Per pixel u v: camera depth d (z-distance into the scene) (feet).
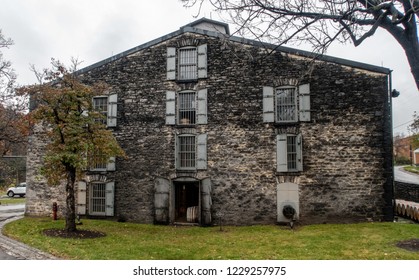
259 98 49.37
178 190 54.54
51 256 29.89
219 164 49.60
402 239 34.53
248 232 42.50
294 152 48.32
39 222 49.32
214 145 49.96
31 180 57.06
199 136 50.39
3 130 63.87
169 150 51.34
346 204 46.01
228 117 49.96
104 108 55.31
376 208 45.57
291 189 47.29
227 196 48.98
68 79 39.91
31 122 40.37
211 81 50.96
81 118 40.22
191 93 52.21
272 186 47.88
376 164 46.06
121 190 52.42
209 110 50.62
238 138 49.42
